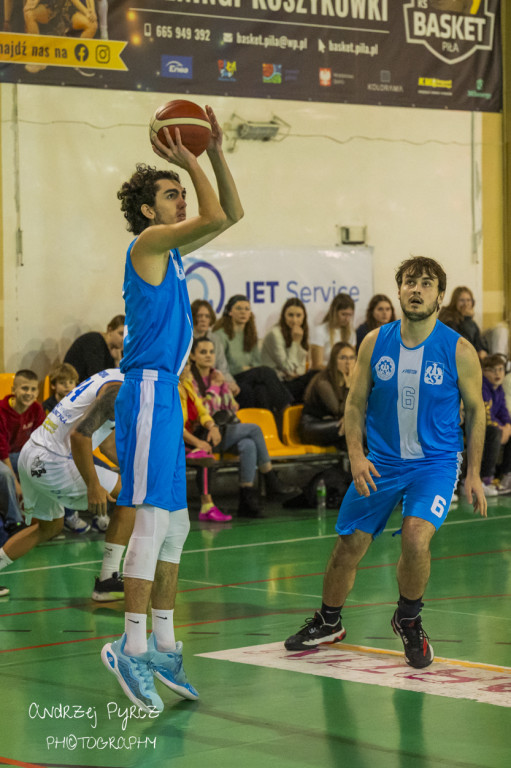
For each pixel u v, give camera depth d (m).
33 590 7.22
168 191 4.56
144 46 11.57
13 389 9.26
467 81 13.72
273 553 8.60
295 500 11.25
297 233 12.65
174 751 3.96
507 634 5.78
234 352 11.91
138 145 11.60
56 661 5.37
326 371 11.44
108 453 6.77
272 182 12.48
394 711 4.40
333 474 11.26
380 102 13.13
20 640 5.83
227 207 4.53
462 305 12.79
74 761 3.88
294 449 11.38
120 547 6.82
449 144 13.65
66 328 11.25
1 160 10.86
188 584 7.38
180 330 4.48
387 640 5.67
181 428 4.51
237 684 4.87
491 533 9.46
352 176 13.00
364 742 4.02
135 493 4.40
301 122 12.62
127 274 4.39
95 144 11.36
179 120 4.18
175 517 4.54
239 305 11.81
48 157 11.11
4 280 10.91
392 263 13.30
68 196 11.23
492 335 13.59
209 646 5.62
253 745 4.01
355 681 4.87
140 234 4.35
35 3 10.94
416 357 5.09
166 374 4.45
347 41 12.87
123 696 4.73
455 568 7.84
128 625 4.43
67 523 9.68
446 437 5.15
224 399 10.83
